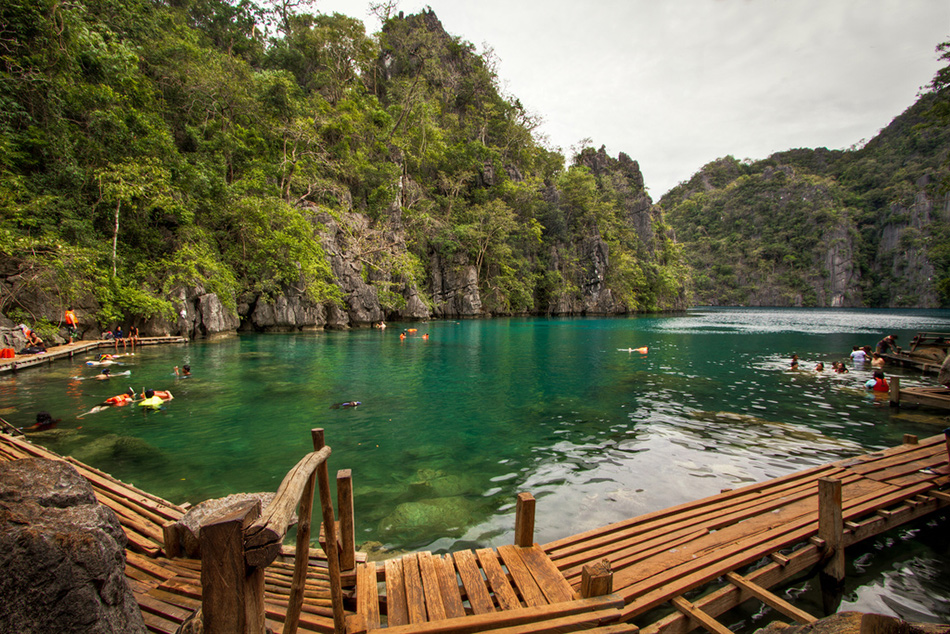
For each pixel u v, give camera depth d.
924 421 10.75
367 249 38.88
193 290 25.47
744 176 157.38
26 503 2.29
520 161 74.19
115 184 21.27
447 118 63.53
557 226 68.50
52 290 19.22
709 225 151.75
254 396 12.53
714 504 5.68
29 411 10.60
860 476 6.70
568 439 9.22
